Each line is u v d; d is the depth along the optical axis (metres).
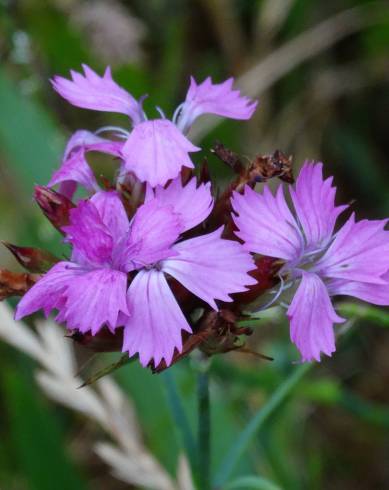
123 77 0.27
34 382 0.25
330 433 0.26
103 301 0.17
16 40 0.26
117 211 0.18
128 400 0.23
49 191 0.19
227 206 0.18
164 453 0.23
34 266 0.19
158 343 0.17
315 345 0.17
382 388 0.27
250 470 0.23
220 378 0.23
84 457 0.26
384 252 0.18
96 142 0.19
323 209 0.18
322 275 0.18
